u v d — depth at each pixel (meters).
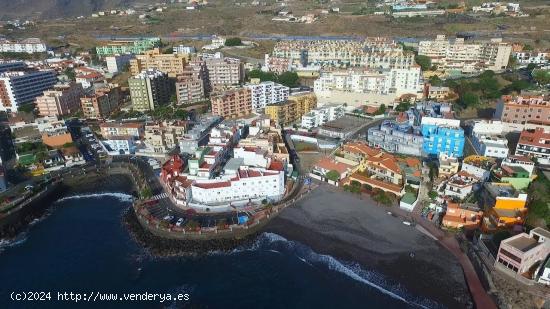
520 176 124.75
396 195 136.12
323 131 192.25
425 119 169.88
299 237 121.00
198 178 139.38
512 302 90.75
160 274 108.81
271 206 132.88
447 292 97.44
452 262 106.31
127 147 180.00
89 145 188.62
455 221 117.31
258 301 98.75
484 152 149.75
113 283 105.69
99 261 114.19
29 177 156.75
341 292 100.12
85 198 149.50
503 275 95.81
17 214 132.50
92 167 167.50
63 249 119.69
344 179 148.38
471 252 106.56
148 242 121.00
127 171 167.62
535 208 107.94
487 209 115.69
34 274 109.38
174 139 181.38
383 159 151.50
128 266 112.06
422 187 140.00
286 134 194.88
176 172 147.62
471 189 129.75
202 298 100.38
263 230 125.25
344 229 122.62
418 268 105.31
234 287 103.69
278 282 104.62
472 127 172.88
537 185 120.88
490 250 101.75
